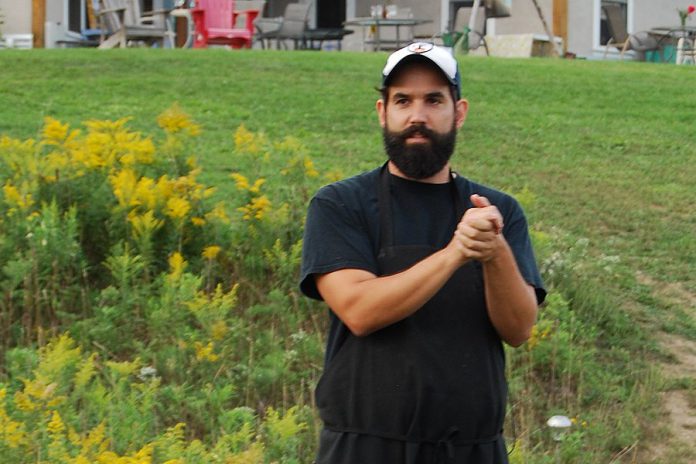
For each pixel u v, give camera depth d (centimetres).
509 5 2644
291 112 1451
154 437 638
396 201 435
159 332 753
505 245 410
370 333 420
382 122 444
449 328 422
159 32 2220
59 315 771
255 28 2353
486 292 421
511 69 1858
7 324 766
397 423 419
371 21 2322
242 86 1580
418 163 429
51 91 1484
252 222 863
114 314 771
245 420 674
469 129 1431
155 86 1550
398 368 419
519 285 418
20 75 1570
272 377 730
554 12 2600
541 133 1438
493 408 427
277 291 812
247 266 849
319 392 436
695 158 1359
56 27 2503
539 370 789
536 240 909
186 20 2705
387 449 421
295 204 897
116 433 613
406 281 407
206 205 899
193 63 1719
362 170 1184
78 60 1698
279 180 1026
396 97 435
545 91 1688
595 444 720
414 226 432
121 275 789
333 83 1633
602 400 770
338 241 429
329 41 2720
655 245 1042
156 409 682
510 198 451
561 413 744
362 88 1611
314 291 439
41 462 540
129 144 890
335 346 435
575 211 1120
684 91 1745
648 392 780
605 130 1473
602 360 823
